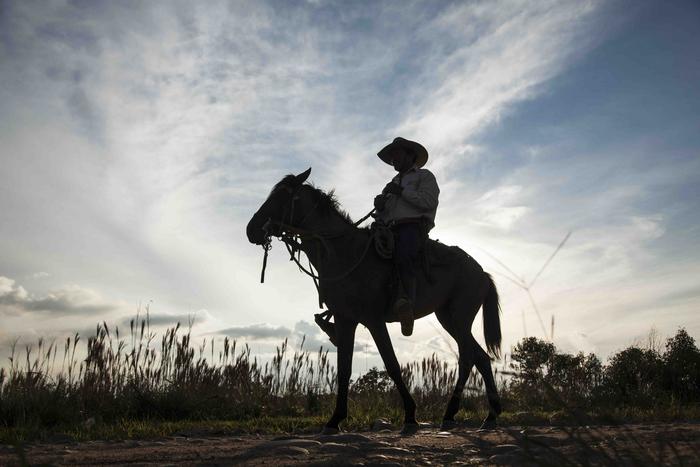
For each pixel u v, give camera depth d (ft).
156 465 13.20
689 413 27.48
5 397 25.12
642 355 32.12
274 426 25.08
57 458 14.52
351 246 22.08
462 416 28.84
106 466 13.24
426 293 23.65
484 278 25.54
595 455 8.67
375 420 25.86
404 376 34.65
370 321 21.93
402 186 23.76
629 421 24.81
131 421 25.79
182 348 30.35
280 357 33.53
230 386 31.27
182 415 28.43
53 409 25.16
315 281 22.15
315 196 22.41
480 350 24.36
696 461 9.37
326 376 34.45
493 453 14.66
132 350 29.12
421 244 23.26
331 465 12.69
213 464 13.17
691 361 32.91
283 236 22.35
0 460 13.83
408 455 14.66
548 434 16.37
